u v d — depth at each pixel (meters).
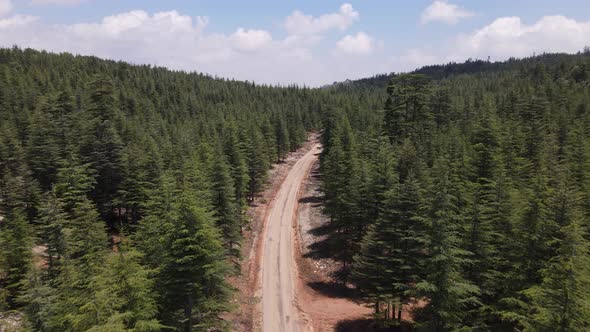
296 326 32.50
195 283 19.39
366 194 38.25
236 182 49.47
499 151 39.50
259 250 48.31
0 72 104.00
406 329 29.94
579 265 15.58
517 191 27.56
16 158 44.06
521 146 44.38
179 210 20.06
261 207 64.38
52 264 25.48
